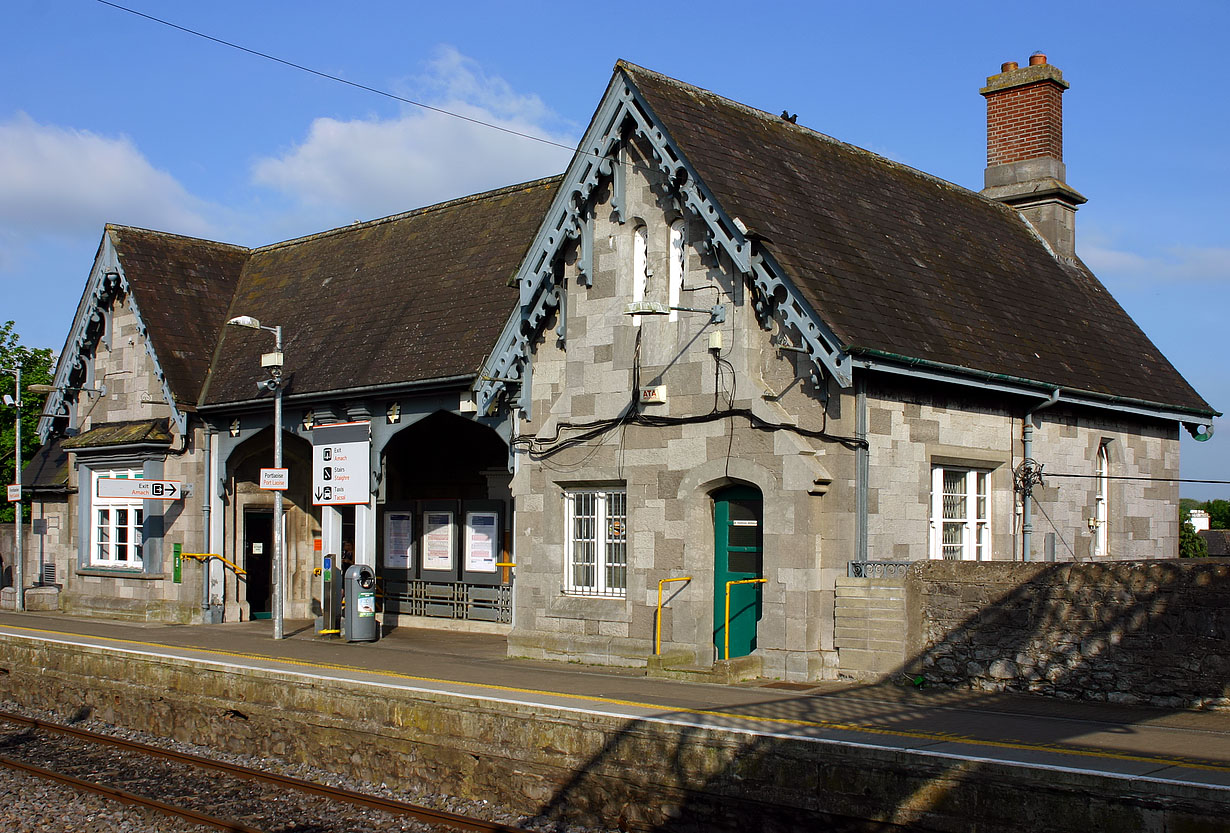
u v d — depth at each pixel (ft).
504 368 59.00
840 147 65.31
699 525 51.67
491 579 70.08
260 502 81.71
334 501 68.33
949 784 30.63
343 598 69.41
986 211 73.92
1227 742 33.40
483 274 68.80
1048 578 42.78
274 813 40.40
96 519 88.38
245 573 80.53
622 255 54.95
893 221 61.16
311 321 77.05
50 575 95.96
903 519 50.16
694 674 47.93
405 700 43.52
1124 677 40.70
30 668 63.46
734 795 34.42
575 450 56.29
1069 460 60.75
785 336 49.34
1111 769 29.43
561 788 38.63
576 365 56.54
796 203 54.49
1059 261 75.31
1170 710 39.24
